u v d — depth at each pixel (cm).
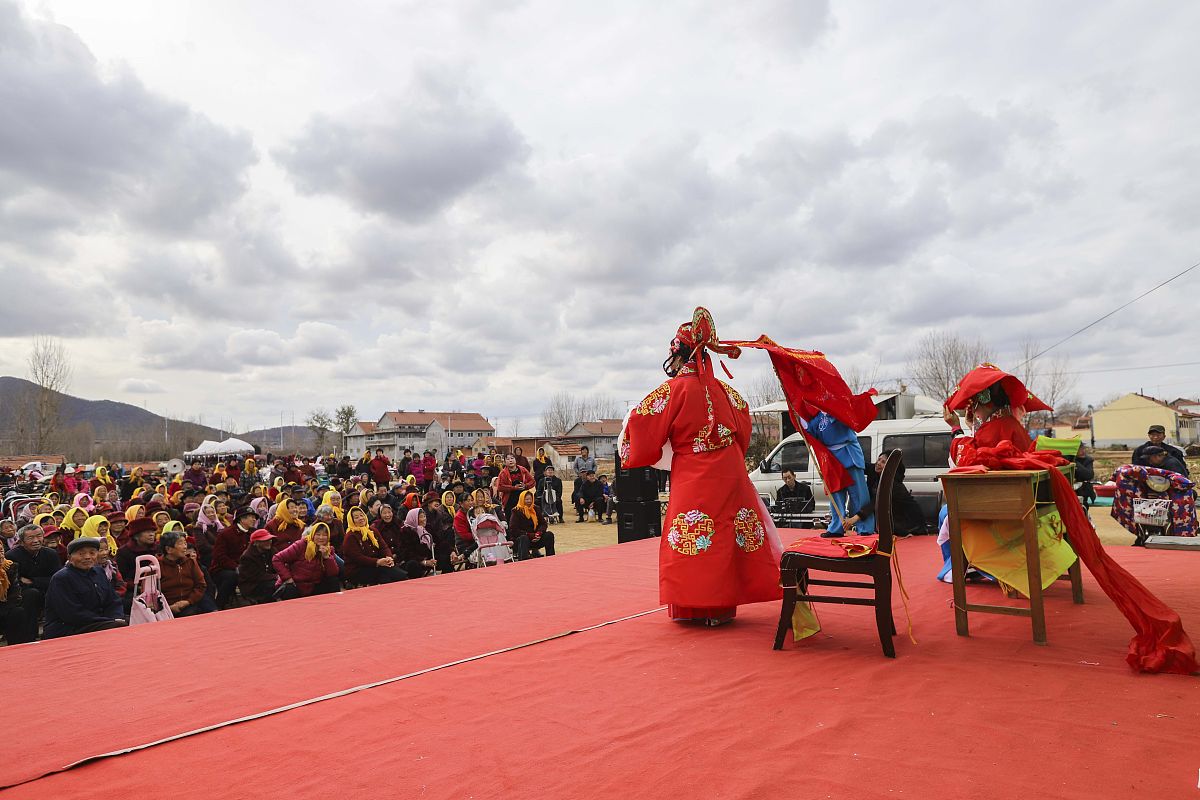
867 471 1045
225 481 1662
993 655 374
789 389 598
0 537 914
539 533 1152
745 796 225
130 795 251
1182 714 278
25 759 288
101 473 1950
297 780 256
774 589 455
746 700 319
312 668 411
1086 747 249
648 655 403
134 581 788
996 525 429
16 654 482
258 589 897
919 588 584
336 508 1045
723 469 461
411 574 1005
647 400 472
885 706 301
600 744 276
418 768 262
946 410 525
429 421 9581
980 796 217
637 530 1151
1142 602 344
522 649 429
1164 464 945
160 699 365
